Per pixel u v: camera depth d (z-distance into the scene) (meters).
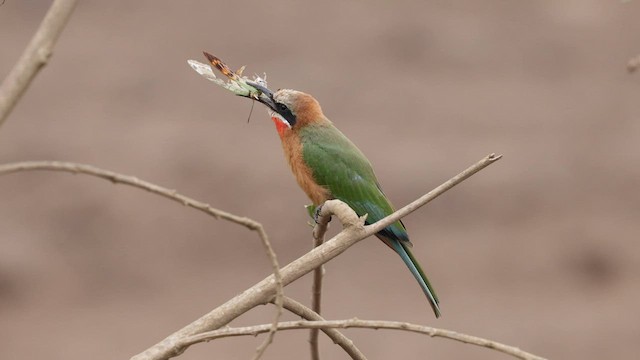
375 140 20.56
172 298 15.52
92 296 15.45
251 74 23.20
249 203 17.97
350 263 16.45
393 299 15.52
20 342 14.22
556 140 20.58
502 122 21.39
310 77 23.20
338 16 25.78
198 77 22.77
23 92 2.79
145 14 25.84
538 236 17.30
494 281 16.08
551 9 26.39
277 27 25.36
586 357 14.19
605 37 25.20
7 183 18.30
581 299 15.61
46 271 15.89
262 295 3.80
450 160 19.69
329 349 13.85
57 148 19.61
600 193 18.61
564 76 23.45
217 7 26.22
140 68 23.08
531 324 14.90
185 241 16.97
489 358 14.19
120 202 17.81
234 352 13.77
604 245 16.97
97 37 24.53
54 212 17.45
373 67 23.69
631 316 15.09
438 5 26.45
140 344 14.34
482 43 24.86
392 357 14.06
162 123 20.73
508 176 19.09
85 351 14.10
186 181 18.56
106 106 21.41
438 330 3.36
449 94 22.61
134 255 16.50
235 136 20.22
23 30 24.55
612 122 21.36
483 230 17.48
